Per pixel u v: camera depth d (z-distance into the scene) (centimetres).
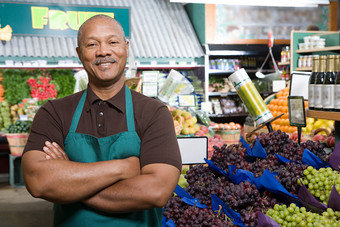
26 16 626
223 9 732
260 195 184
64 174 126
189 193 193
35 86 636
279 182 179
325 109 222
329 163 193
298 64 673
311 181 171
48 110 143
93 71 137
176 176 131
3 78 636
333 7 775
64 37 677
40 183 126
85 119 141
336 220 152
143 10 801
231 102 770
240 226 165
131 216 135
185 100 438
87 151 137
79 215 135
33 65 642
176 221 177
